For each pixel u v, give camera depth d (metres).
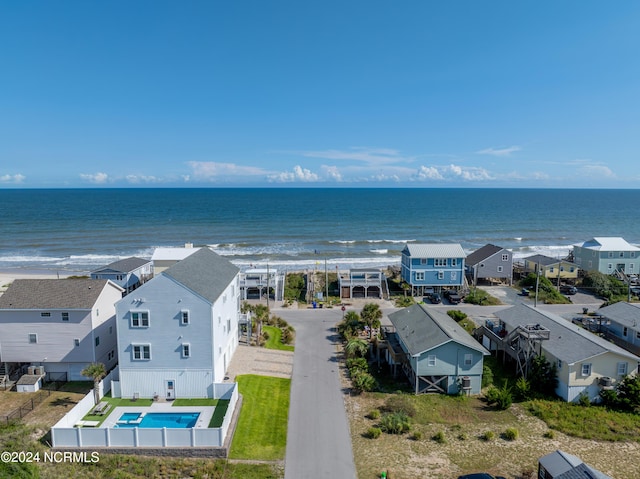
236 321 39.69
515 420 28.59
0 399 31.03
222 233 122.06
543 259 67.62
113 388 30.45
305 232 125.38
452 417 28.91
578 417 28.61
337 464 23.33
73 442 24.11
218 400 30.17
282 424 27.39
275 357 38.34
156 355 30.25
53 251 96.38
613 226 142.38
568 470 19.89
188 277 31.89
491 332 40.50
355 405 30.23
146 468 22.58
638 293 59.41
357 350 38.38
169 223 142.88
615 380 30.95
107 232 122.31
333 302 57.12
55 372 34.06
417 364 31.97
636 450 25.08
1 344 33.44
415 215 174.12
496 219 161.00
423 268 61.66
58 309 32.88
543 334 33.34
